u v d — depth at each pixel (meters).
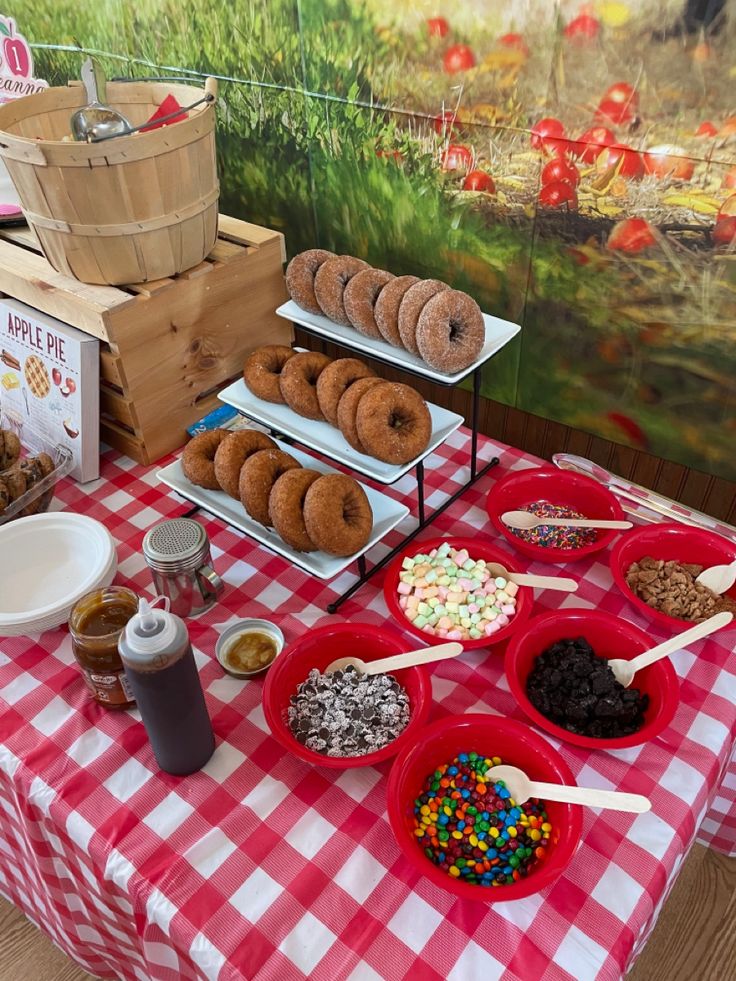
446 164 1.35
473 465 1.17
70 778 0.80
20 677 0.91
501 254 1.38
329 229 1.64
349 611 0.98
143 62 1.69
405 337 1.01
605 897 0.69
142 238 1.06
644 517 1.08
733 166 1.05
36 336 1.18
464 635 0.90
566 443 1.56
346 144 1.47
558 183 1.23
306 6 1.34
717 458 1.36
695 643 0.91
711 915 1.24
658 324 1.27
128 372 1.14
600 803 0.71
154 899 0.71
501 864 0.71
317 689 0.86
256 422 1.19
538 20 1.11
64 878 0.88
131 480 1.22
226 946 0.67
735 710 0.84
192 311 1.18
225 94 1.59
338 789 0.79
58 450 1.21
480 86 1.23
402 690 0.86
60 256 1.10
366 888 0.71
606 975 0.64
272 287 1.30
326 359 1.13
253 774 0.80
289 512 0.93
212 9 1.48
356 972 0.65
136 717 0.86
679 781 0.78
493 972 0.64
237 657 0.92
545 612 0.91
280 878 0.72
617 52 1.06
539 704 0.83
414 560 0.99
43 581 1.01
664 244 1.18
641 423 1.41
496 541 1.07
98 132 1.07
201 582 0.96
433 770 0.79
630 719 0.82
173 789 0.79
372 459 1.02
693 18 0.98
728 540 0.97
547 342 1.43
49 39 1.82
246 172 1.70
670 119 1.07
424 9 1.21
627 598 0.93
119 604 0.84
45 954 1.23
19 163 0.99
